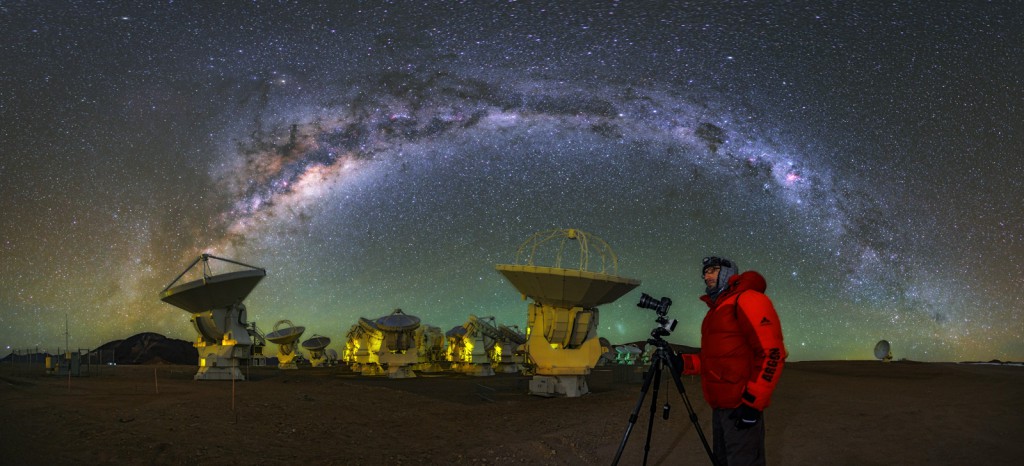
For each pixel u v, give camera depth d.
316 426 15.28
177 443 12.27
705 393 7.03
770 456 10.61
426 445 12.99
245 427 14.63
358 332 55.88
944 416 13.66
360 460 11.30
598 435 13.21
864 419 13.95
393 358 41.25
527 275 25.08
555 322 25.36
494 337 49.75
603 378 37.44
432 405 20.81
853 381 25.20
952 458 9.98
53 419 14.51
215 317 34.97
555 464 10.69
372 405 20.16
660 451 11.44
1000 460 9.77
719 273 7.21
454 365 52.66
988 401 16.03
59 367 34.75
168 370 46.78
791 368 37.38
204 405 17.83
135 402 18.48
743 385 6.66
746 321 6.58
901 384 23.20
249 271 35.59
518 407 20.28
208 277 34.56
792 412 15.53
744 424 6.32
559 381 25.36
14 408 16.09
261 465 10.85
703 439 7.21
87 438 12.50
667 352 7.53
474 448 12.32
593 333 25.86
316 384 29.11
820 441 11.68
